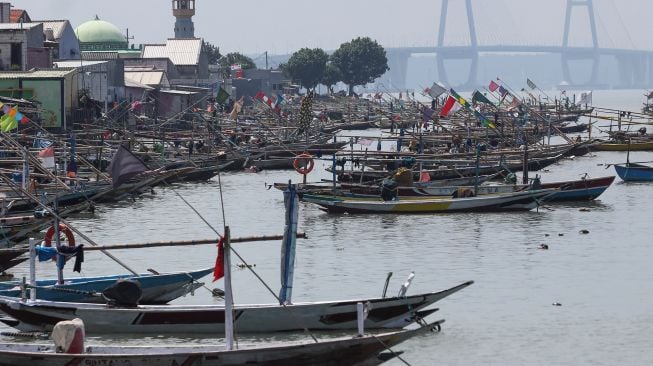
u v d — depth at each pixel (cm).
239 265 14038
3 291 10938
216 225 17750
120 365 8438
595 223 17688
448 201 18612
